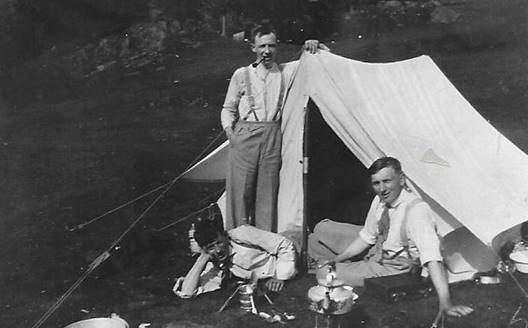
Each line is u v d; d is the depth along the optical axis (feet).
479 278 18.54
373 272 17.88
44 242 24.09
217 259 18.37
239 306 17.37
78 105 52.85
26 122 48.62
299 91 20.88
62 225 26.14
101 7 68.08
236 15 68.80
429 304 16.83
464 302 16.87
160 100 51.19
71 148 40.14
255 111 20.80
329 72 20.44
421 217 16.55
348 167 22.33
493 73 48.44
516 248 19.33
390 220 17.40
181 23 69.26
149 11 69.41
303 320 16.26
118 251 22.09
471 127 22.67
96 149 39.63
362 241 18.47
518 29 60.49
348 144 20.24
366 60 55.98
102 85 57.47
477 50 55.31
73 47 66.28
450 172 19.31
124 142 41.06
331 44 62.44
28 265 21.67
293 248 18.76
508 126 36.96
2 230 25.71
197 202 28.43
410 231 16.69
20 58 64.28
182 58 62.18
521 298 17.06
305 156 20.40
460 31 62.39
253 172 20.94
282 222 21.11
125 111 49.39
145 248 22.00
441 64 53.16
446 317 15.62
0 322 17.16
